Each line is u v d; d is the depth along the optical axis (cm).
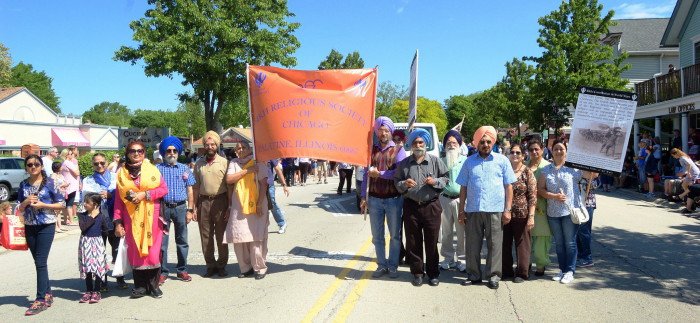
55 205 555
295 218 1205
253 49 2192
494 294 586
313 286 623
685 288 609
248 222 649
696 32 2228
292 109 640
